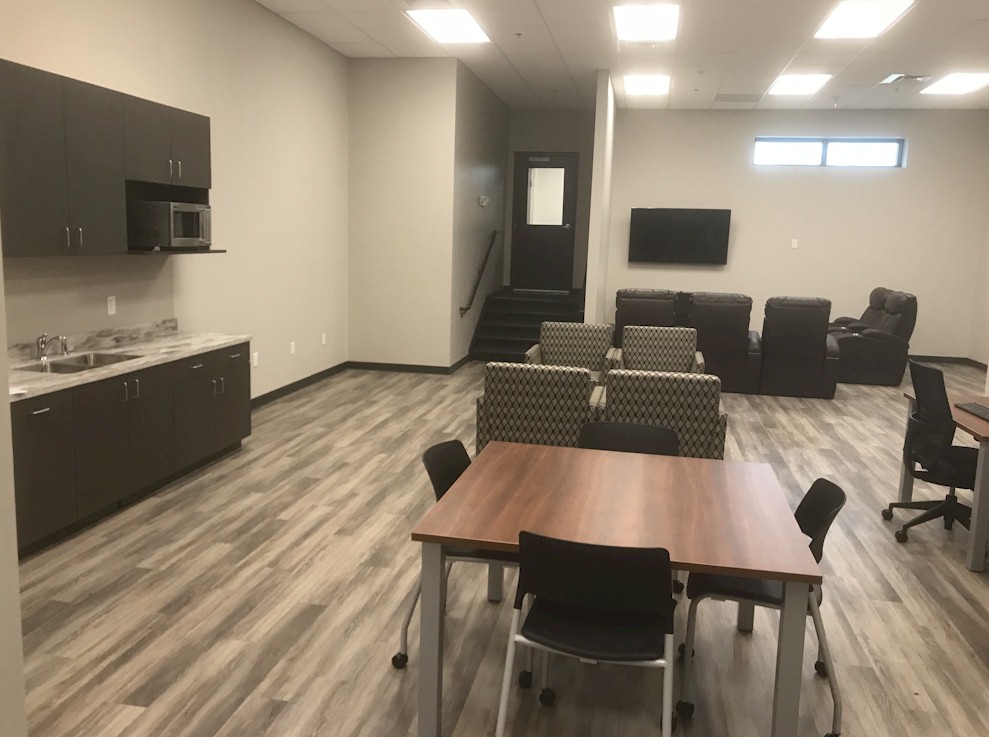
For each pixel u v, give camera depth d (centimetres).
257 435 617
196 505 459
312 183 784
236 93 636
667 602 219
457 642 318
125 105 454
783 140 1094
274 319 727
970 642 328
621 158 1130
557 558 220
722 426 443
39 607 333
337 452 576
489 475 298
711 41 718
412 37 748
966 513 445
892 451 628
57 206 407
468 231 935
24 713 195
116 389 426
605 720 269
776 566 223
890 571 398
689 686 291
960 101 984
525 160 1176
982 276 1051
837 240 1095
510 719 268
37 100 391
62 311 463
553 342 728
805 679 298
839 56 757
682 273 1135
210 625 322
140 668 290
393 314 888
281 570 376
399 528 432
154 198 530
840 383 931
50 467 381
